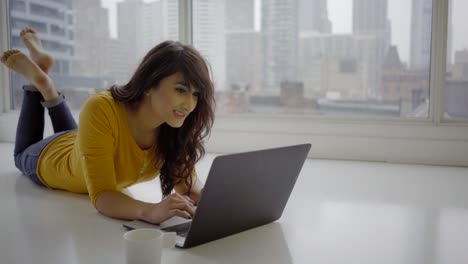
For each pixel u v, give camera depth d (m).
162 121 1.45
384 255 1.11
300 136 2.73
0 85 3.23
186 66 1.32
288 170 1.27
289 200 1.68
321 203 1.64
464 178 2.15
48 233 1.26
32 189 1.85
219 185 1.08
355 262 1.06
